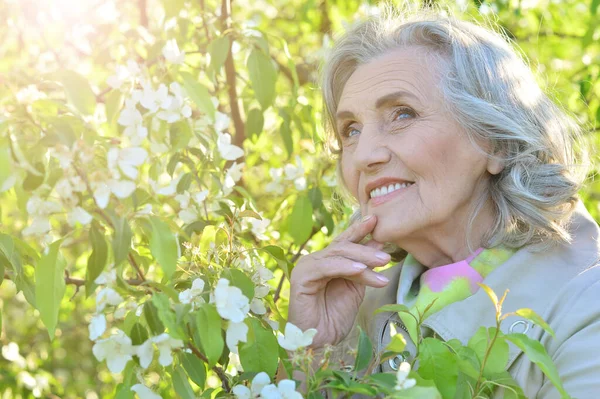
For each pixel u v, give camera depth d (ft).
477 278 5.93
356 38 6.44
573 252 5.84
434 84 5.92
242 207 6.35
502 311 5.71
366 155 5.98
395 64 6.06
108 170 4.57
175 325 4.57
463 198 5.91
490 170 5.96
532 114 6.11
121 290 4.85
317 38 15.51
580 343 5.26
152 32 7.88
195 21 9.60
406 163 5.87
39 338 14.60
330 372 4.69
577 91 12.69
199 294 5.14
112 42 7.24
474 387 5.06
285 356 5.70
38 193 4.86
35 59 7.84
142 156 4.65
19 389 11.44
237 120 9.84
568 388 5.20
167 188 5.41
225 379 5.47
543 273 5.75
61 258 4.86
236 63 10.55
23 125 4.64
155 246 4.74
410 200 5.94
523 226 5.98
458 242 6.08
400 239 6.16
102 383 15.47
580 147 6.61
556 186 5.95
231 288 4.79
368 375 4.68
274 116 11.65
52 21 7.73
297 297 6.11
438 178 5.86
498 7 13.79
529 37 15.47
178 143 5.33
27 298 5.68
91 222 4.64
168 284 5.31
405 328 6.30
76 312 15.37
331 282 6.30
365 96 6.09
